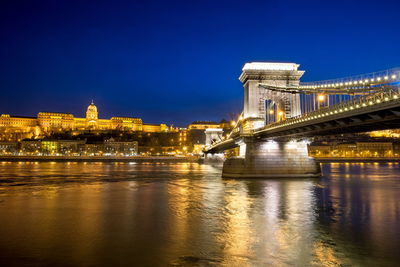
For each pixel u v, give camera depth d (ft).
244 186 146.82
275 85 193.16
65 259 52.34
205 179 190.60
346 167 383.04
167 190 137.80
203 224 74.23
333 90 136.46
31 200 110.32
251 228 70.44
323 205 98.02
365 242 60.34
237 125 238.07
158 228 70.69
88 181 184.14
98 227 71.72
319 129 128.26
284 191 128.77
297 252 55.06
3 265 49.85
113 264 50.31
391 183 165.27
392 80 101.45
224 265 49.70
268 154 180.96
